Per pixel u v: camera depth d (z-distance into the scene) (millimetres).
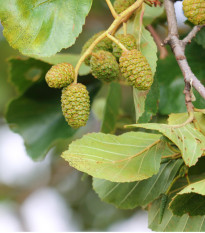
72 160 500
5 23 503
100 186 545
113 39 503
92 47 506
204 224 527
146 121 553
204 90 491
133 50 501
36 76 615
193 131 491
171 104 597
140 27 517
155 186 534
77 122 505
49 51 505
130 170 500
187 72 499
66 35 506
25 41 504
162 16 618
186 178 519
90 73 607
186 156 481
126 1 524
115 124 617
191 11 496
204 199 491
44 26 505
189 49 594
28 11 503
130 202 541
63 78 502
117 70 513
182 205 493
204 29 581
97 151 505
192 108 498
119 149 507
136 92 518
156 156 506
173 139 482
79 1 505
